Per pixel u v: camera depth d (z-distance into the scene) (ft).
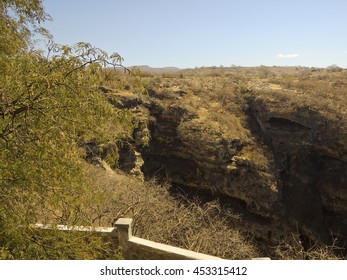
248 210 54.90
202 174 59.77
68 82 12.26
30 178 12.17
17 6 19.94
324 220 52.65
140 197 28.40
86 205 14.93
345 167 52.65
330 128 54.13
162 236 24.11
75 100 12.48
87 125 13.20
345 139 52.47
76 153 14.15
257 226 53.93
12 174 12.12
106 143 13.82
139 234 23.68
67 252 14.14
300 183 54.80
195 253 17.34
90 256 14.92
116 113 13.50
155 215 25.61
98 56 12.08
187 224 25.39
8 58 13.05
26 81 11.88
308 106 57.77
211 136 58.65
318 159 55.62
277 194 53.62
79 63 12.19
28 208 12.76
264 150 58.49
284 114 58.90
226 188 56.75
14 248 12.82
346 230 50.11
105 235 18.37
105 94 13.97
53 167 12.72
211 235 25.75
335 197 51.93
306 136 56.39
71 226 15.07
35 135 12.35
